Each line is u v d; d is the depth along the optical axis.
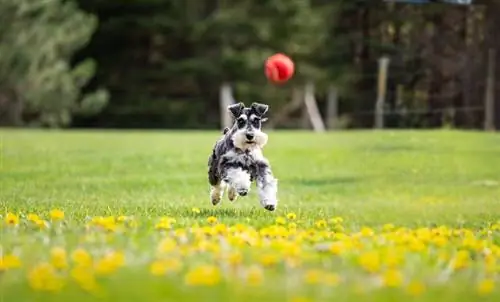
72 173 16.97
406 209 12.62
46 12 38.38
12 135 26.02
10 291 6.21
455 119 27.20
